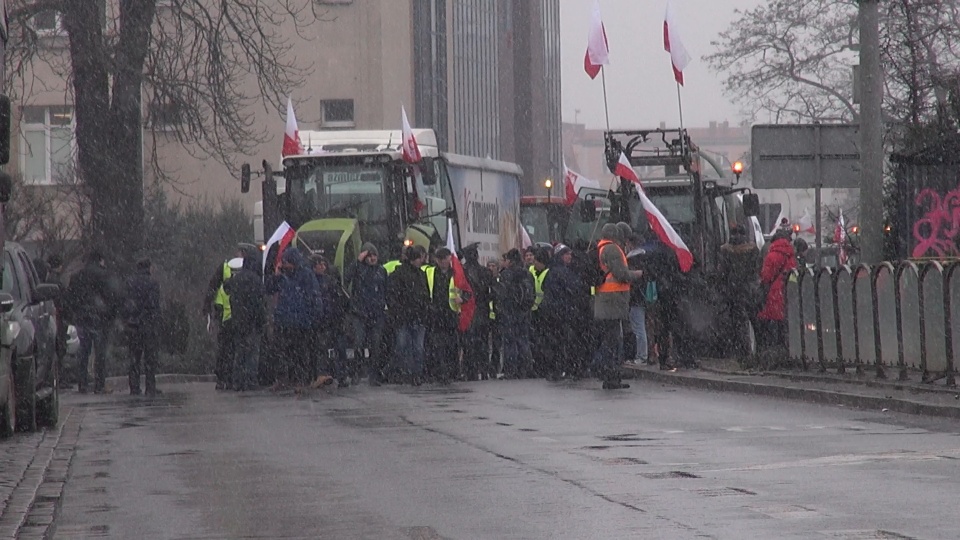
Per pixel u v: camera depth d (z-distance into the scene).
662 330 50.44
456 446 29.69
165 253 88.00
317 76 116.31
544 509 20.94
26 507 21.84
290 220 63.66
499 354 58.94
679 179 69.62
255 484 24.66
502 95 198.75
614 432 31.77
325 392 49.09
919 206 46.91
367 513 21.09
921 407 34.53
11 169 82.44
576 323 51.72
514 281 54.56
